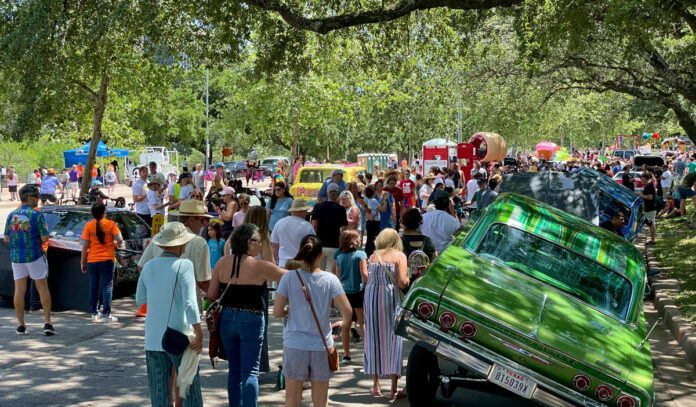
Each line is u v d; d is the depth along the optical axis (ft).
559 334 19.92
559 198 43.57
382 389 25.76
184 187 56.49
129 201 117.60
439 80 86.12
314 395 19.60
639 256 24.76
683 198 84.64
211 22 53.11
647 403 18.86
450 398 24.93
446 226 33.71
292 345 19.33
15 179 118.93
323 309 19.43
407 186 72.08
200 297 37.32
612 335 20.59
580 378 19.12
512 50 74.33
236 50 53.21
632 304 22.40
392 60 64.08
